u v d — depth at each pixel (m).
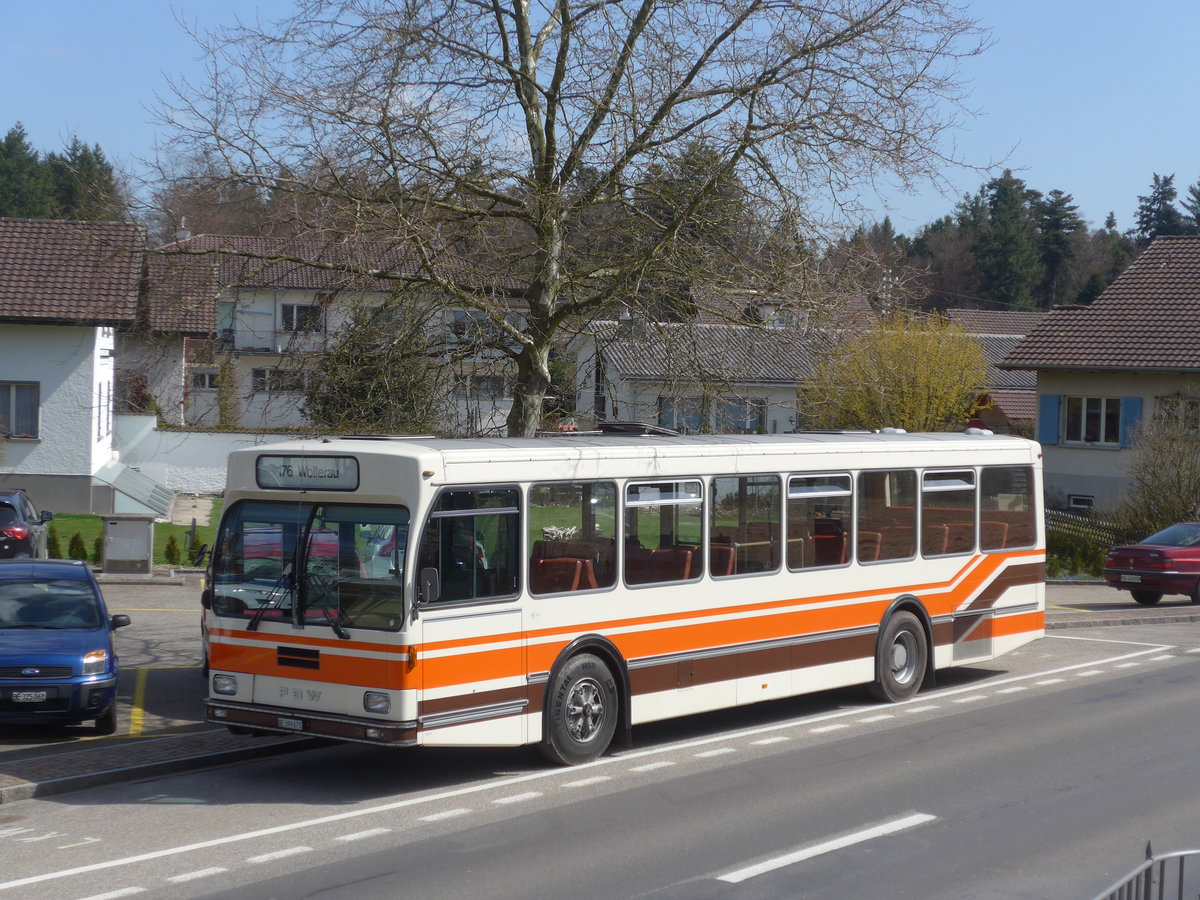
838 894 7.70
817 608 13.85
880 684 14.66
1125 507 34.94
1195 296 41.50
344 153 15.18
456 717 10.45
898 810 9.83
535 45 16.38
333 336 16.56
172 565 27.00
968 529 15.88
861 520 14.45
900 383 33.59
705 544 12.69
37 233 34.94
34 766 11.14
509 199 16.12
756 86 14.95
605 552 11.76
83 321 29.27
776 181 15.34
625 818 9.56
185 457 39.75
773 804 10.02
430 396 16.83
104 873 8.09
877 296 16.28
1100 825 9.41
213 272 15.78
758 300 15.88
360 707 10.29
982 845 8.84
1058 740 12.70
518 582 10.99
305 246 15.58
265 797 10.37
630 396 18.19
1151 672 17.59
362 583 10.40
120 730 13.05
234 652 10.99
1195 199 113.75
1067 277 97.38
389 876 8.03
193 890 7.73
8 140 83.81
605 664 11.80
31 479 33.16
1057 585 31.69
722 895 7.67
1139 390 40.38
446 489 10.47
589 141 15.76
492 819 9.55
